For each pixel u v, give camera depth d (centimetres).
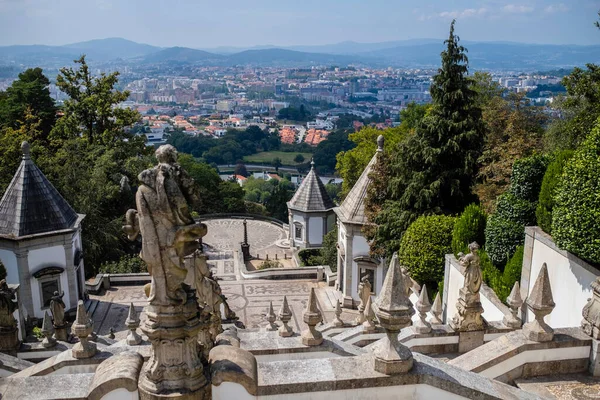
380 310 919
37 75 7075
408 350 945
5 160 4619
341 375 922
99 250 4650
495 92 5853
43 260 3562
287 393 897
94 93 5878
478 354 1366
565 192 1884
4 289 2044
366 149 6762
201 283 1238
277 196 9050
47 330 2084
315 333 1477
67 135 5678
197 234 816
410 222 3384
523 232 2438
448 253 2862
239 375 866
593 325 1358
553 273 2045
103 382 845
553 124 4041
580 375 1360
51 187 3656
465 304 1716
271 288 4500
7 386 887
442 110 3509
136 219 821
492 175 3562
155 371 836
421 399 946
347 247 3838
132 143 6056
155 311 820
